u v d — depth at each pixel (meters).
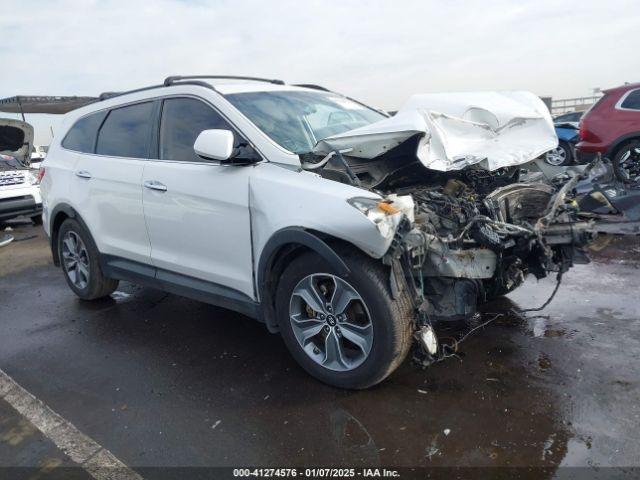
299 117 3.74
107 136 4.38
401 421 2.72
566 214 3.11
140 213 3.93
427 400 2.88
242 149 3.24
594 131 8.49
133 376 3.43
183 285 3.74
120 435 2.79
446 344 3.49
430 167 3.11
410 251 2.71
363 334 2.90
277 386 3.16
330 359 3.06
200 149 3.13
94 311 4.71
